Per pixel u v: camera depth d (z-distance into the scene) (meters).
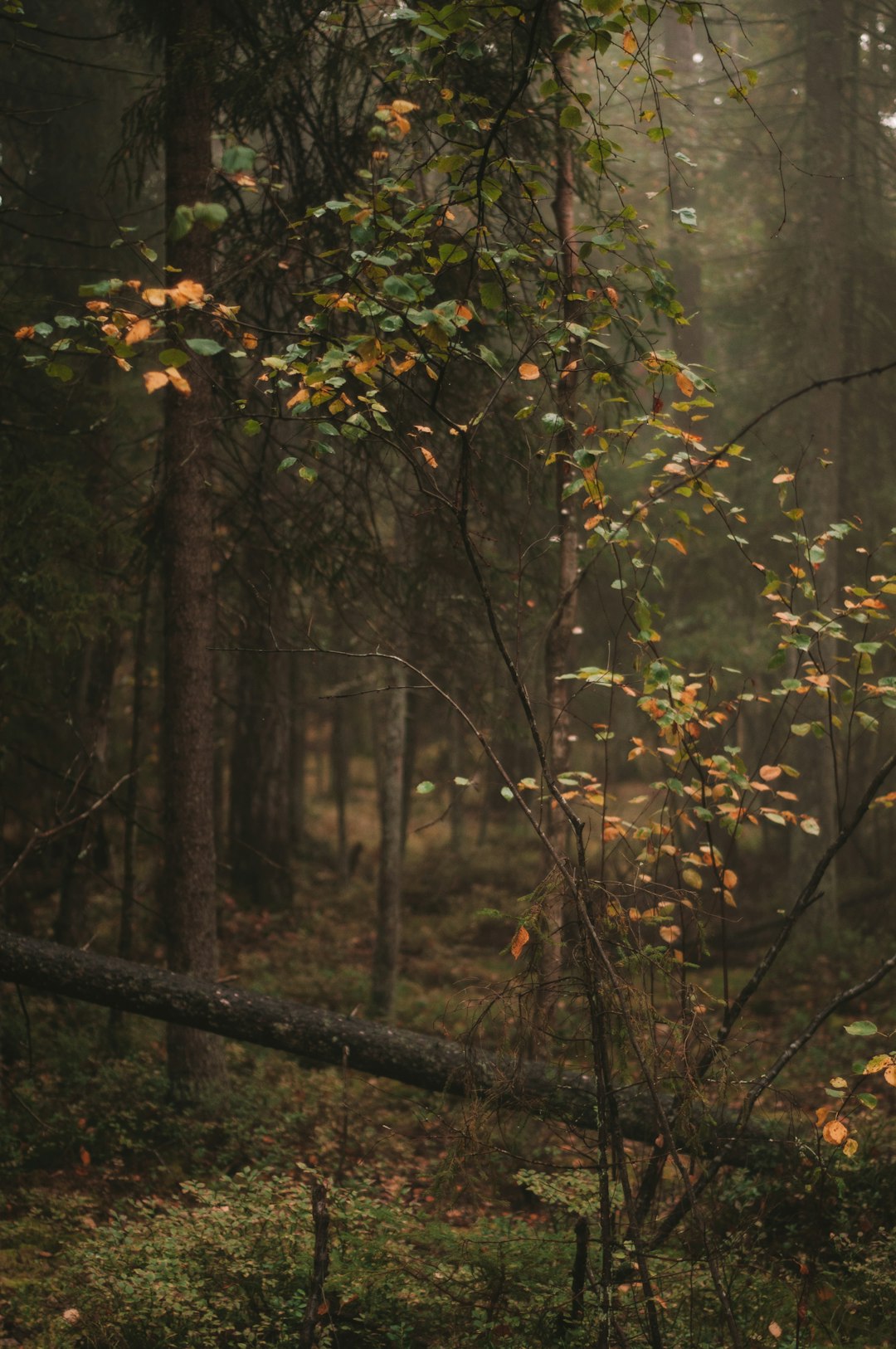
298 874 18.00
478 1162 4.41
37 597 7.64
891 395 15.08
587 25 3.70
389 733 11.38
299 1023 6.23
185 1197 6.27
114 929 12.65
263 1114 7.51
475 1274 4.73
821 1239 5.14
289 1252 4.79
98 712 10.05
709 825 4.74
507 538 8.70
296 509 8.04
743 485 15.93
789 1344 4.37
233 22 7.45
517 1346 4.29
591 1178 4.98
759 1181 5.60
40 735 10.60
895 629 4.73
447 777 22.75
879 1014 11.45
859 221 14.92
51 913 12.93
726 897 4.71
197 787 7.57
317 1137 7.28
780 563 15.38
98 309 3.81
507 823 22.47
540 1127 6.50
